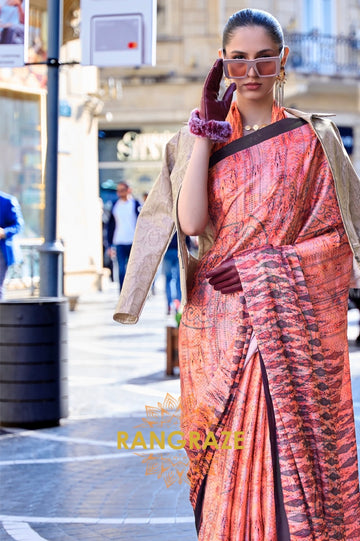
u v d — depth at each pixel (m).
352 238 4.54
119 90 32.00
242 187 4.43
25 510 7.20
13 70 23.53
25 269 23.02
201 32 38.53
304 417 4.38
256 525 4.32
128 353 15.93
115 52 10.69
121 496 7.54
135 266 4.78
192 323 4.60
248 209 4.43
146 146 39.22
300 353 4.38
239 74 4.45
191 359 4.60
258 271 4.39
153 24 10.59
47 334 10.18
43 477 8.16
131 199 24.83
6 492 7.71
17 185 23.77
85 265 27.78
